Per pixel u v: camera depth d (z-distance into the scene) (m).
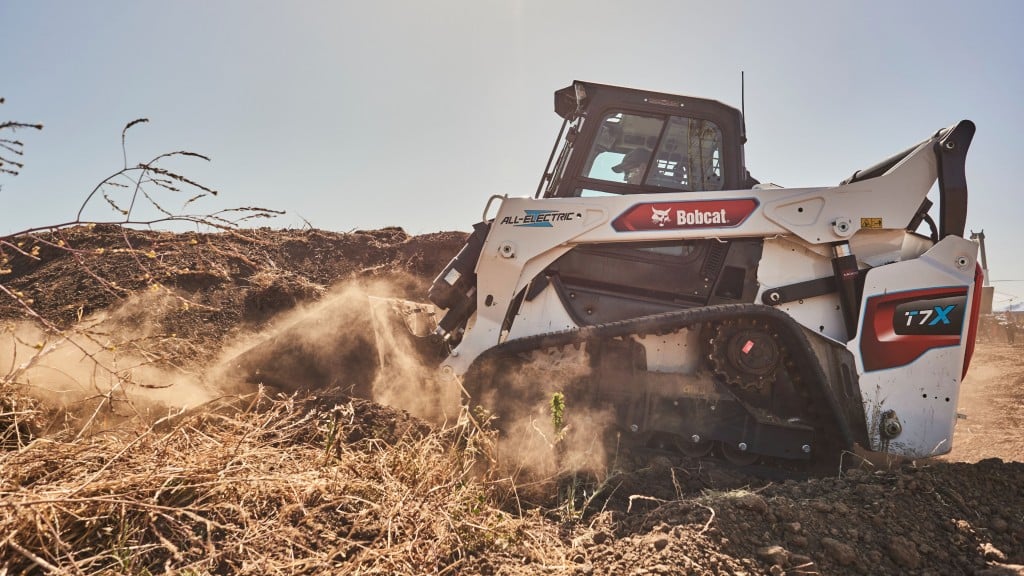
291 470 3.02
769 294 4.82
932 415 4.64
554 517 3.53
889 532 3.32
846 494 3.74
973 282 4.71
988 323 18.48
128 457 2.90
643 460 4.60
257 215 3.16
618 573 2.71
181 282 7.74
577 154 5.17
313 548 2.61
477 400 4.71
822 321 4.83
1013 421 7.34
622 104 5.16
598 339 4.74
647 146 5.16
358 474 3.17
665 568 2.67
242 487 2.83
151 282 3.44
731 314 4.62
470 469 3.59
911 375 4.67
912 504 3.61
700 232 4.83
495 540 2.89
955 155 4.74
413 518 2.84
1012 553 3.24
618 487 4.01
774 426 4.62
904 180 4.82
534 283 4.92
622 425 4.68
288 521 2.74
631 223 4.87
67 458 2.81
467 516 2.98
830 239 4.79
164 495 2.75
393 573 2.50
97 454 2.84
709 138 5.12
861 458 4.61
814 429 4.68
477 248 5.06
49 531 2.40
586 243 4.92
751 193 4.85
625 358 4.76
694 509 3.27
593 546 3.03
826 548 3.09
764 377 4.68
